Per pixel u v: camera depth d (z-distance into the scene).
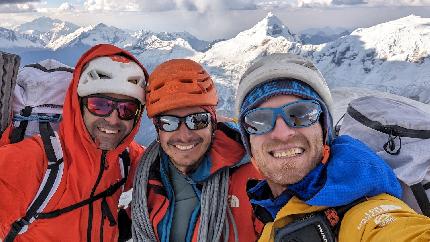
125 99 0.84
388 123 0.76
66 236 0.84
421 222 0.41
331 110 0.57
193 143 0.82
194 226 0.83
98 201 0.88
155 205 0.85
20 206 0.79
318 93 0.56
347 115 0.87
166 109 0.80
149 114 0.84
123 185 0.95
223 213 0.83
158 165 0.89
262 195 0.63
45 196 0.81
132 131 0.89
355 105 0.85
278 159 0.54
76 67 0.87
